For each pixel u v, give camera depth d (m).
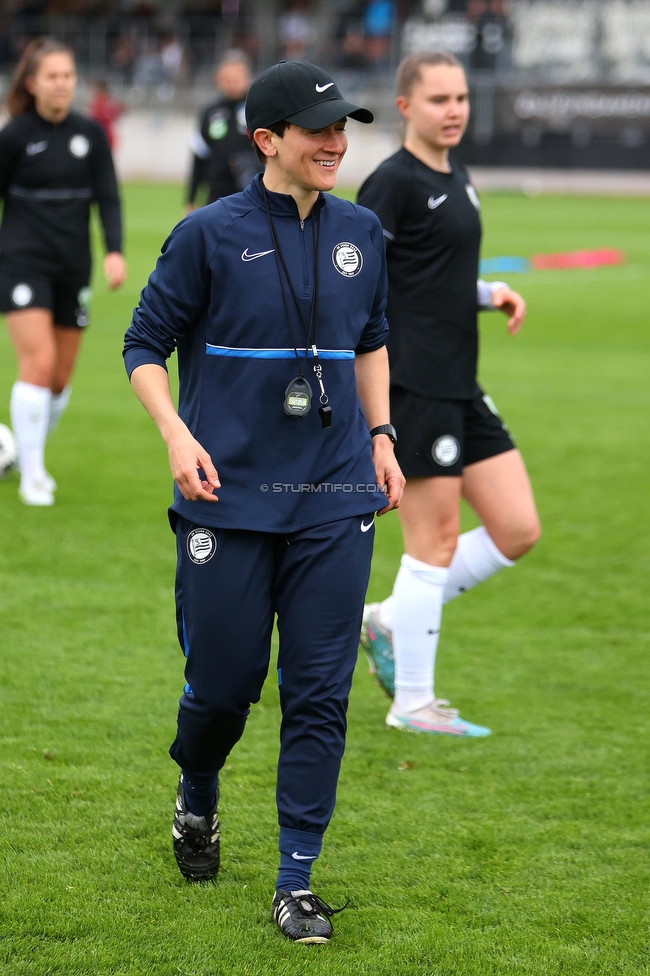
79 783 13.29
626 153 120.62
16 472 27.89
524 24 121.88
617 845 12.27
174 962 10.03
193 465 9.91
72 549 22.09
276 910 10.55
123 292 58.62
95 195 24.98
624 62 120.44
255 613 10.44
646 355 45.25
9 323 24.33
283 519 10.37
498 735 15.04
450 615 19.59
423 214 14.45
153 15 143.12
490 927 10.73
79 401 35.91
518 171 123.00
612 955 10.30
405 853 12.05
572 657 17.77
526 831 12.52
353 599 10.55
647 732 15.16
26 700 15.53
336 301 10.45
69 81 23.62
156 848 11.99
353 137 129.50
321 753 10.51
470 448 15.58
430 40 125.50
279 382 10.35
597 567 22.06
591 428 33.47
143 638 17.91
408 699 15.25
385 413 11.48
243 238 10.27
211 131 36.62
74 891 11.12
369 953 10.24
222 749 10.84
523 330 50.78
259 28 144.50
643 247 81.06
